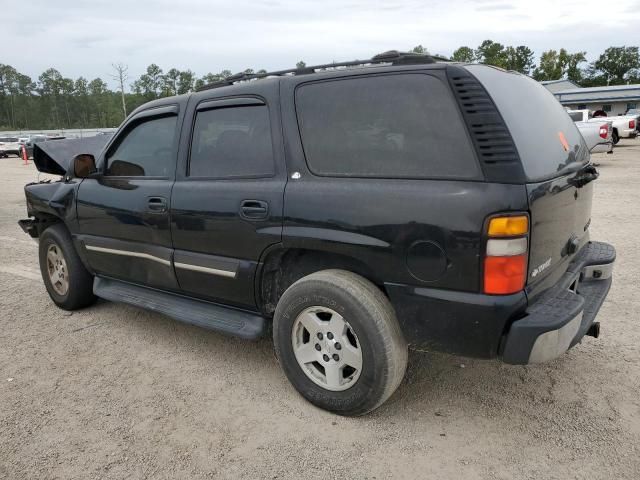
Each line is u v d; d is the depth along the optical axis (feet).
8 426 9.77
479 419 9.64
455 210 8.05
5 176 62.44
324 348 9.64
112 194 13.10
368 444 9.02
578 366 11.44
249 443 9.14
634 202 30.76
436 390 10.66
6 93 416.05
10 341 13.57
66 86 408.05
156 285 12.82
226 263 10.85
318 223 9.34
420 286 8.54
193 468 8.53
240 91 10.85
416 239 8.38
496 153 7.93
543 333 7.95
